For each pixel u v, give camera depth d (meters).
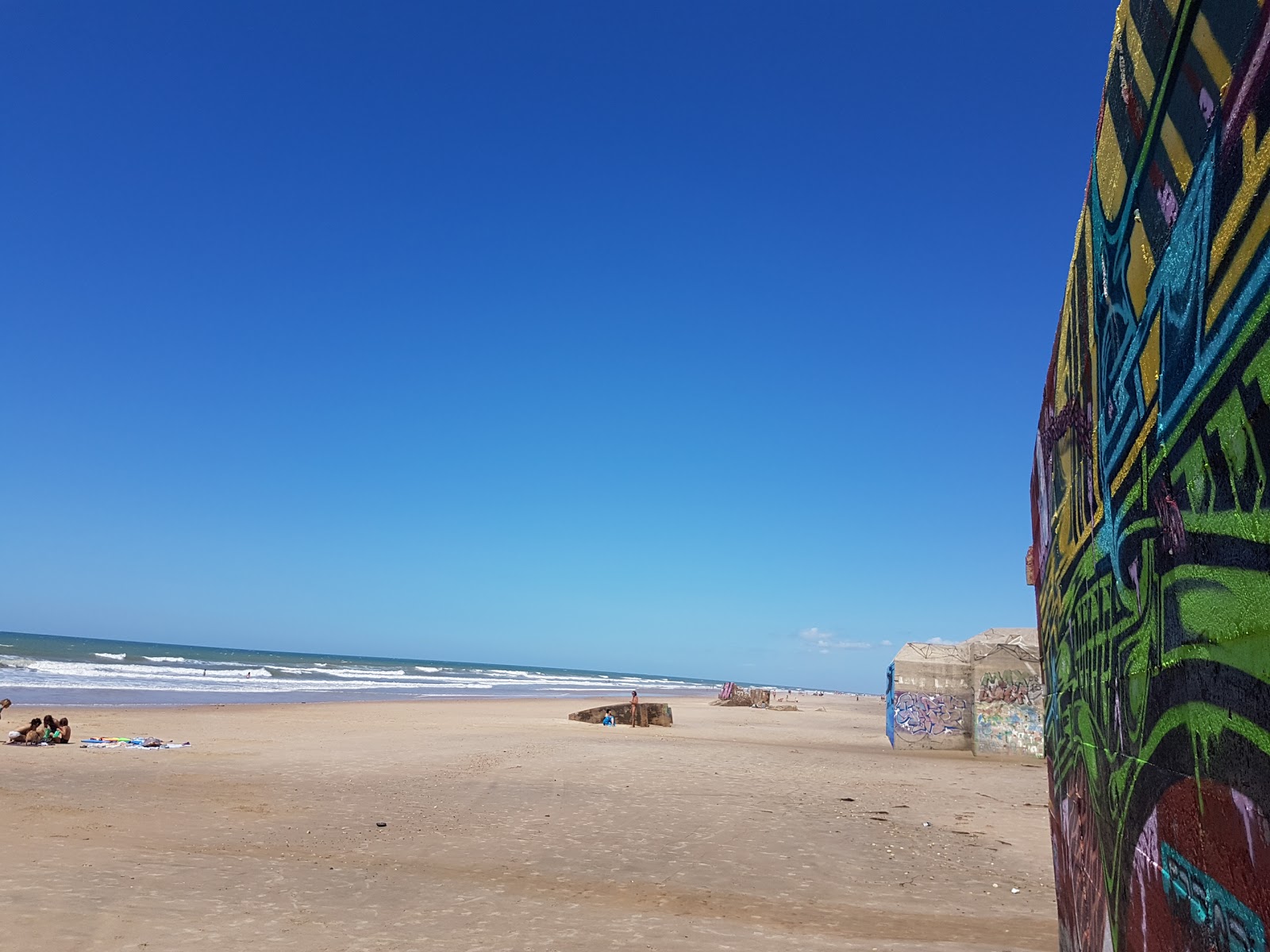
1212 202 1.70
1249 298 1.50
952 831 10.32
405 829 9.50
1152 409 2.15
